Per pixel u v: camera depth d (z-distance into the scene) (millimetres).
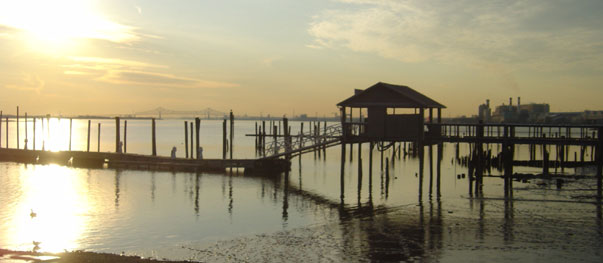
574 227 28484
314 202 39219
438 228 28844
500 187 43156
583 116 152500
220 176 54750
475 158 49375
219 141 132500
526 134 119938
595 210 32781
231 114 70125
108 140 135875
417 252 24328
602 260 22766
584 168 57156
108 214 35000
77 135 165125
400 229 28844
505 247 24891
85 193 43594
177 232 29844
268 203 39000
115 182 50250
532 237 26578
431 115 43844
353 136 42438
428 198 38938
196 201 39938
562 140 38688
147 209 36594
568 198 36938
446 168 62594
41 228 30875
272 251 25094
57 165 64688
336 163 70500
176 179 52438
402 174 56375
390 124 40438
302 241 26812
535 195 38469
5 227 31109
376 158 79125
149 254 25266
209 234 29188
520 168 58594
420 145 39438
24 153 69875
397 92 39500
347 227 29750
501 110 163125
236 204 38625
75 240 28312
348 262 23031
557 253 23828
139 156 62500
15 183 49438
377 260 23250
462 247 25000
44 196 41875
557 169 56094
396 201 38344
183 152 95188
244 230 29938
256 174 55969
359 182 43188
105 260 21844
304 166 66250
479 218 31125
